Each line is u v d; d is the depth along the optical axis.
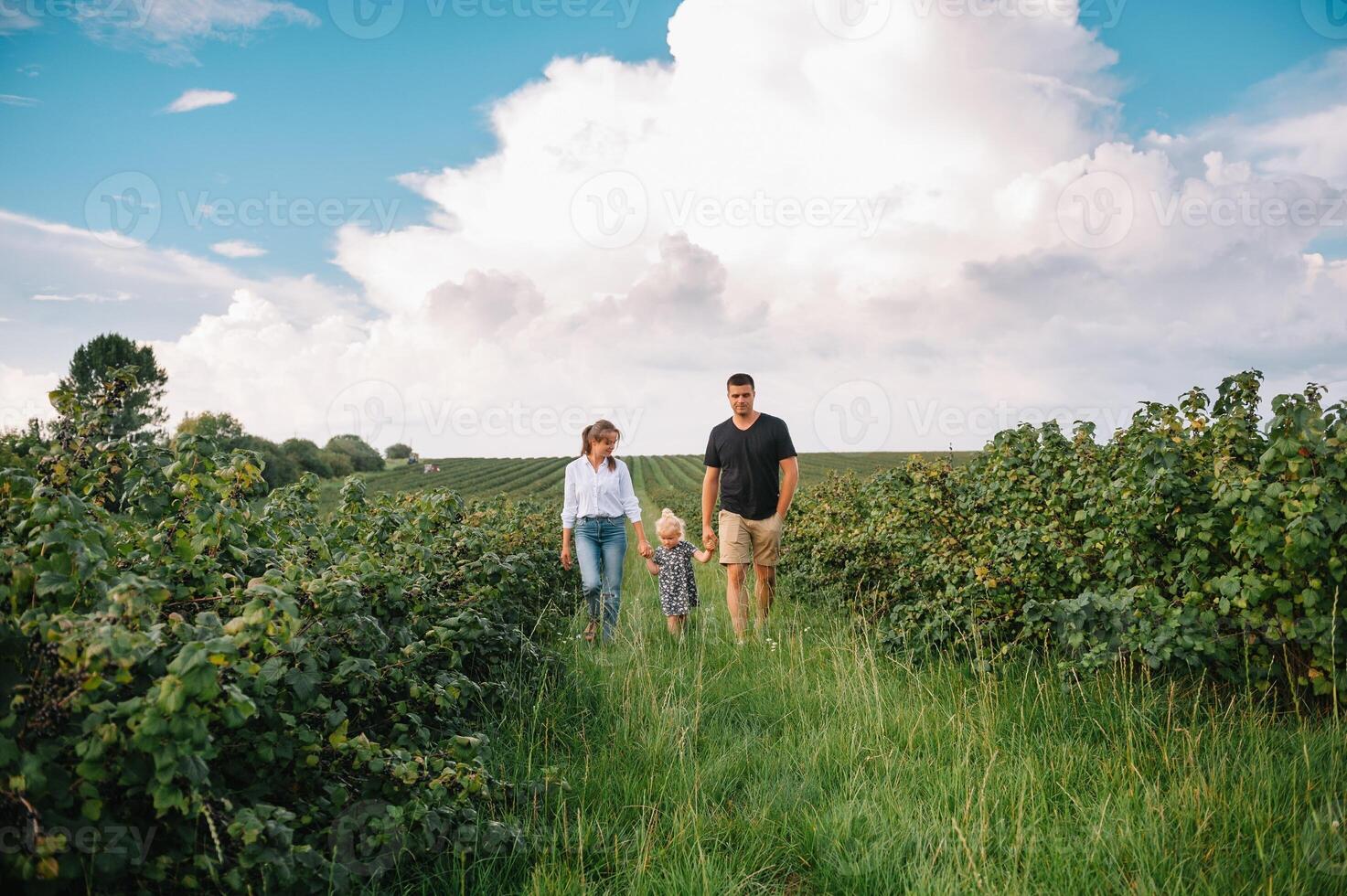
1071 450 5.72
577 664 5.26
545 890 2.57
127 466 3.07
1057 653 4.61
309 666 2.59
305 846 2.18
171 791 1.92
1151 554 4.43
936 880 2.55
